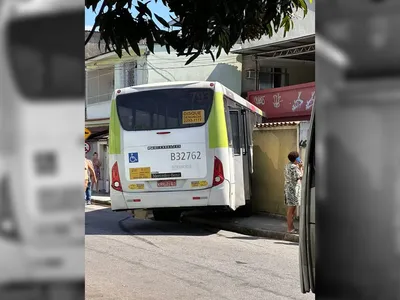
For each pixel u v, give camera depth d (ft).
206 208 34.09
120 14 9.99
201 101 33.60
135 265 25.21
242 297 19.43
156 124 33.96
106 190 75.61
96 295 19.26
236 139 37.52
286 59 72.64
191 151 33.42
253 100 69.56
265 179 43.52
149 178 33.83
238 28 10.42
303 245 8.68
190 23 10.14
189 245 31.27
